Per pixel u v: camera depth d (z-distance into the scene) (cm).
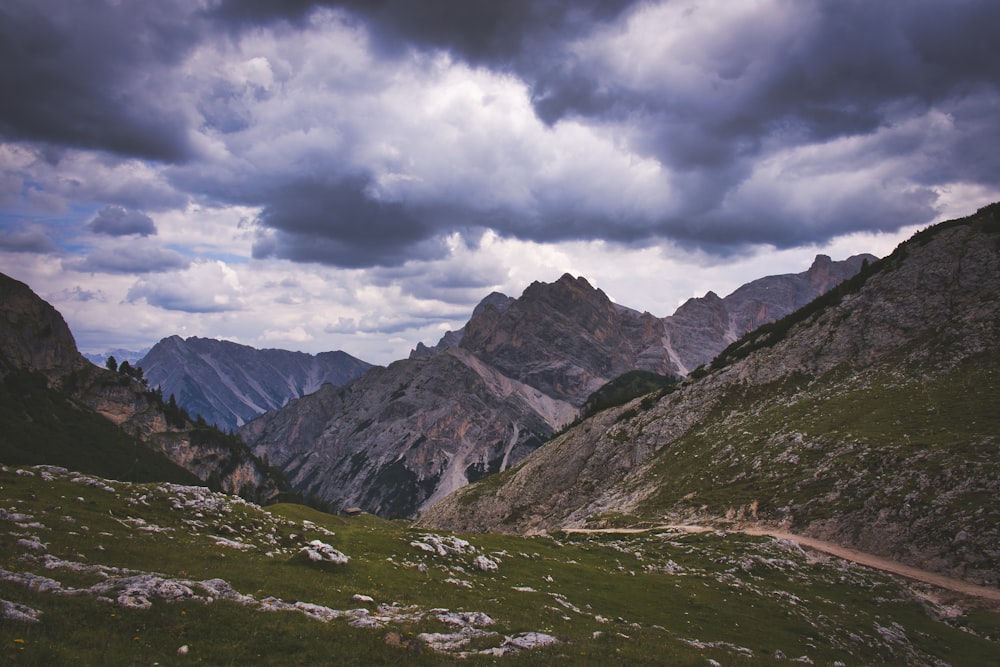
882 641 5009
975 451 8588
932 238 16075
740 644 4316
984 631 5750
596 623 3997
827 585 6419
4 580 2442
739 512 10206
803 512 9350
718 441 14125
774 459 11475
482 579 4788
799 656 4259
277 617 2694
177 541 3884
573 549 6925
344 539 5066
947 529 7644
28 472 4625
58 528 3488
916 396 11419
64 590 2500
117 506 4325
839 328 15988
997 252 14188
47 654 1909
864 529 8400
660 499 12338
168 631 2345
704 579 6147
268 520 5103
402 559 4797
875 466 9438
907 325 14475
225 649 2294
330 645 2477
